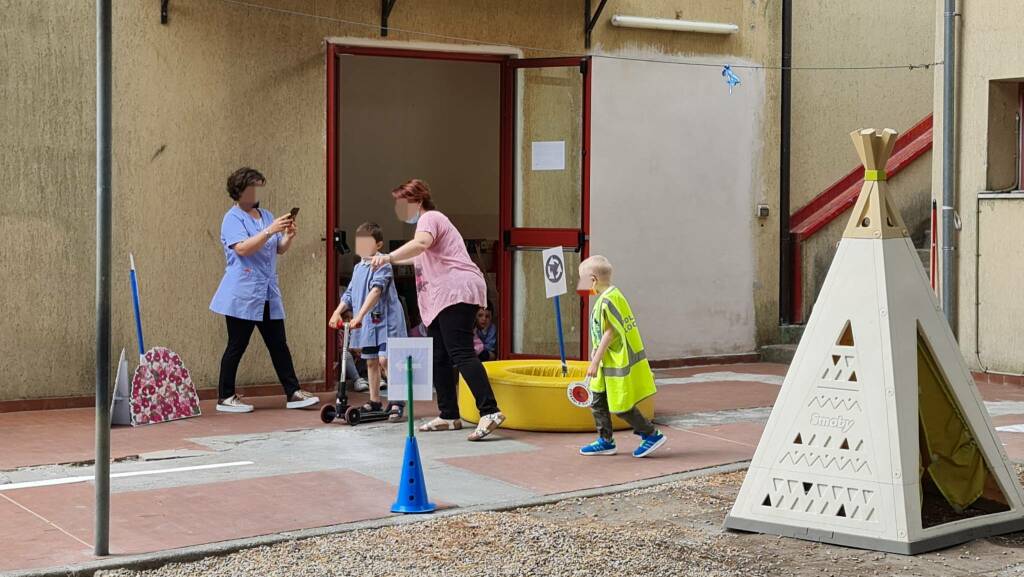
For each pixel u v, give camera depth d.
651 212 12.15
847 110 13.53
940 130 11.38
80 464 7.53
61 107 9.42
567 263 11.47
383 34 10.72
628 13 11.95
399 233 14.76
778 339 13.02
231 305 9.41
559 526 6.22
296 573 5.36
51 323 9.47
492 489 6.96
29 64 9.30
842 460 5.94
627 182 11.99
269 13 10.16
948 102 11.22
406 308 12.55
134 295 9.12
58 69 9.40
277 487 6.92
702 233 12.48
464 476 7.28
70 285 9.52
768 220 12.91
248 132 10.12
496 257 12.73
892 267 6.04
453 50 11.11
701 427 8.95
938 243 11.42
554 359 11.49
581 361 10.36
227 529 6.00
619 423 8.73
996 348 11.07
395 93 14.64
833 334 6.08
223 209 10.05
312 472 7.32
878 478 5.82
